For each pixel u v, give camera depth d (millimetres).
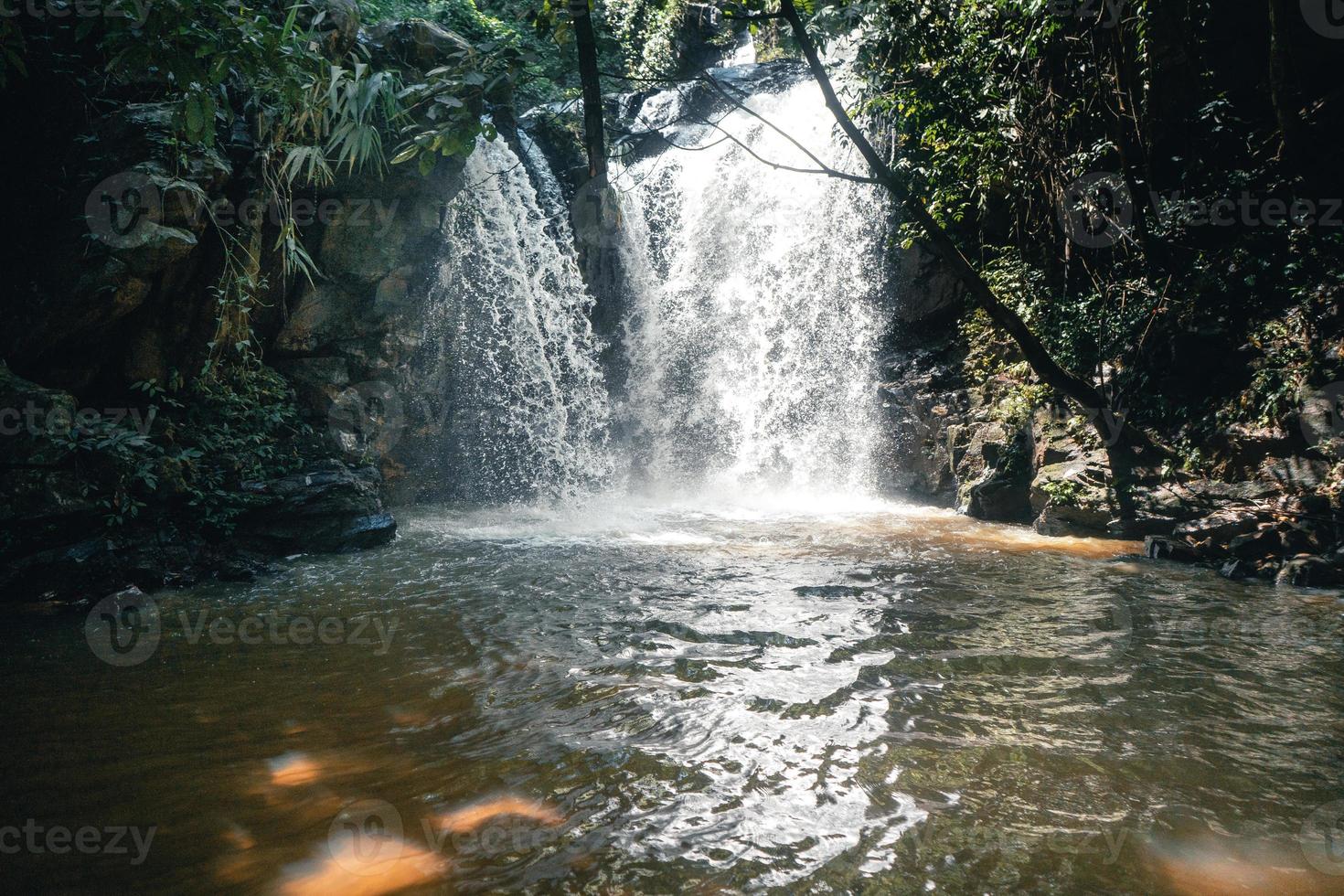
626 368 13664
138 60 5727
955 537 9289
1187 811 3332
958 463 11242
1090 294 10867
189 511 7723
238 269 8266
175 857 3045
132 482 7207
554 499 11977
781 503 11914
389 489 10797
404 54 10164
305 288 9688
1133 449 9305
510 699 4570
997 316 8516
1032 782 3578
